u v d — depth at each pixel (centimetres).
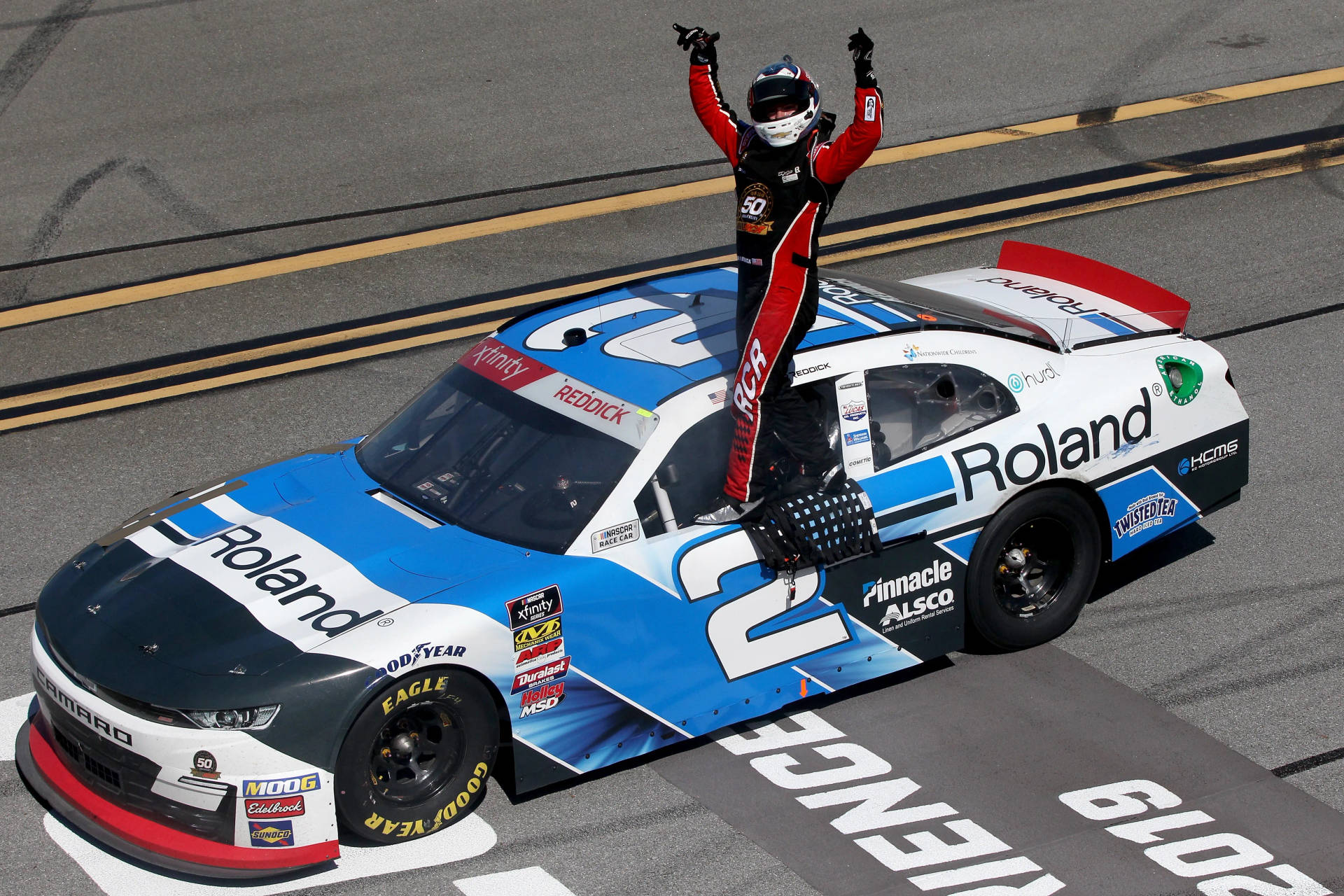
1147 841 1861
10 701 2184
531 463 2031
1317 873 1797
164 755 1717
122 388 3309
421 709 1828
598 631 1906
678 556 1959
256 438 3078
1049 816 1912
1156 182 4416
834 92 5081
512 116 4934
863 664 2147
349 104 5031
